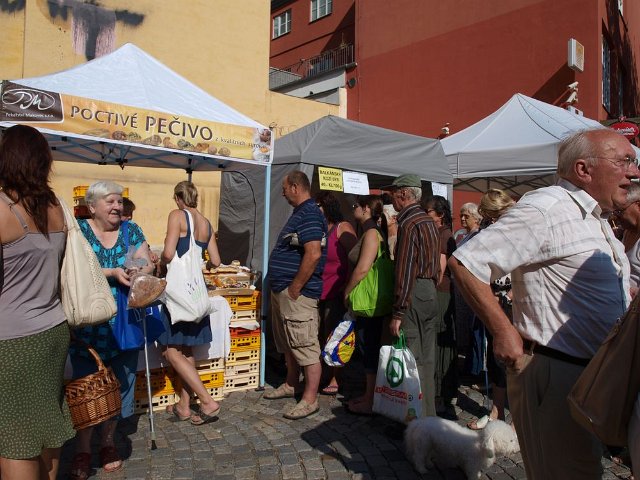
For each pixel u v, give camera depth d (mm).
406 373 3852
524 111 7453
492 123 7516
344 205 8109
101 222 3475
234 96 12227
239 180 7055
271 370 5879
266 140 5062
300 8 22047
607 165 2006
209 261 5086
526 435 2090
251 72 12469
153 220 10664
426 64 14930
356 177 5918
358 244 4570
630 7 16391
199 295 4039
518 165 6625
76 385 2787
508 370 2059
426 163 6645
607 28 12758
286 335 4477
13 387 2191
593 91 11867
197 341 4133
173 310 3965
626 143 2055
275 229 6176
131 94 4422
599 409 1739
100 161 6039
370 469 3535
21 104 3746
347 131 5988
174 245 4000
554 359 1991
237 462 3594
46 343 2266
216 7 11883
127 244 3553
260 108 12672
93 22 10273
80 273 2549
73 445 3797
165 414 4457
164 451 3730
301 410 4391
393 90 15688
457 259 2008
